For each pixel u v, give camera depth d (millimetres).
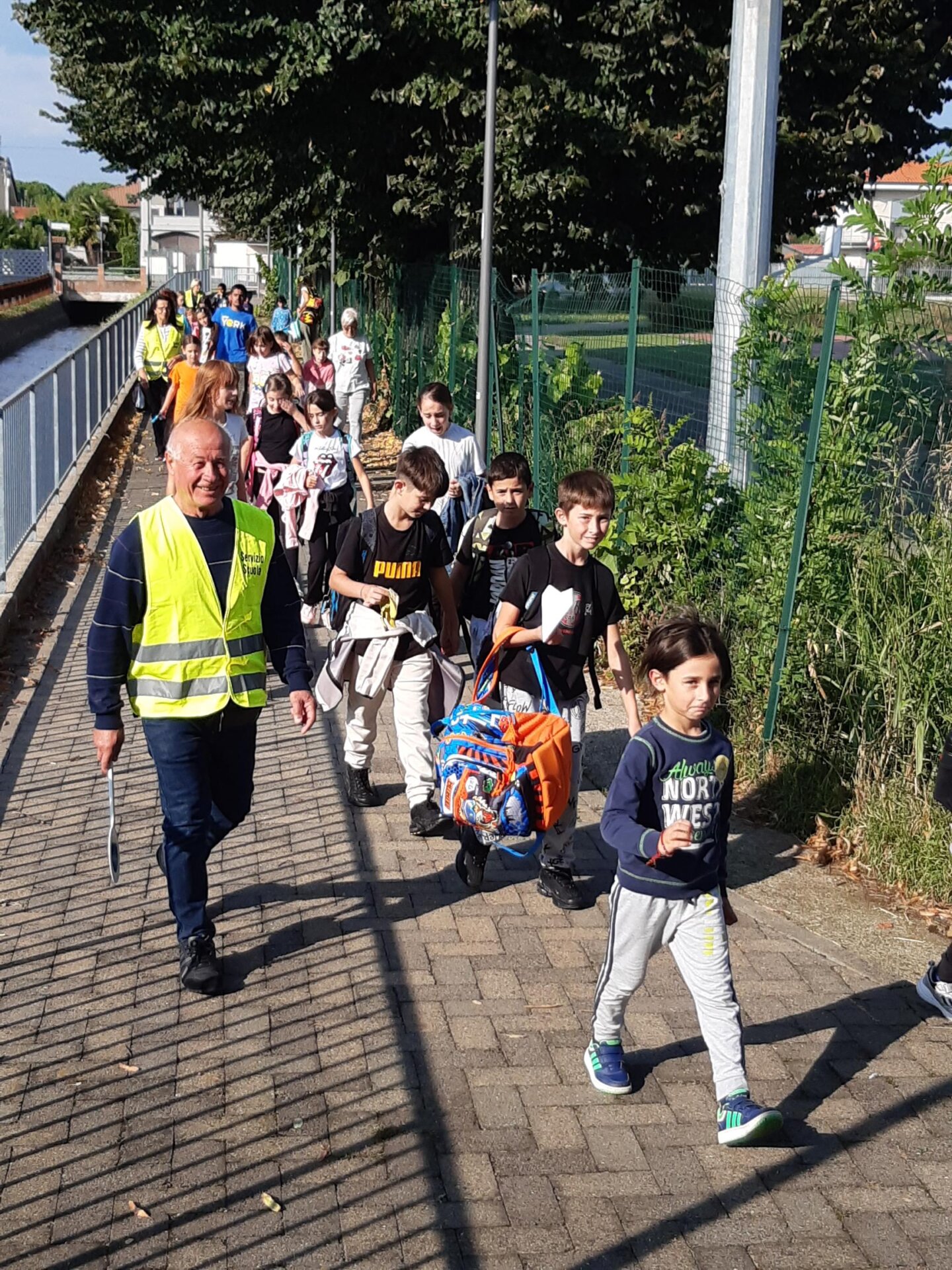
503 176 15500
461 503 7832
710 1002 4004
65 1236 3496
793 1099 4219
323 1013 4582
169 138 18766
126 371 23531
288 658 4863
